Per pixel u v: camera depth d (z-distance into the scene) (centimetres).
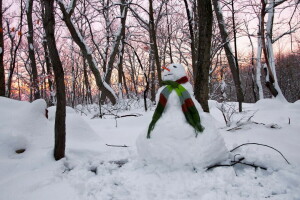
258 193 273
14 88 2145
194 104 342
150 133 335
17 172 339
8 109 438
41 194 287
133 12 1007
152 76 1912
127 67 2211
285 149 395
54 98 1210
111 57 1141
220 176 302
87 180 321
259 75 1199
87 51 951
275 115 727
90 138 481
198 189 283
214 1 980
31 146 402
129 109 913
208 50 499
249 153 376
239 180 300
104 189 296
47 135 433
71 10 880
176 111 336
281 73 2397
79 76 2658
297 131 489
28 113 434
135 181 308
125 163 365
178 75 361
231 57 1014
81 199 279
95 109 984
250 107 923
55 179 321
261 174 316
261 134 472
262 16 716
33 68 1190
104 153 413
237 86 853
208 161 317
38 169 346
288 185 287
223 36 1004
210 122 338
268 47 956
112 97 1028
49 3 350
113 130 578
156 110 343
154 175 318
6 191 289
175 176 309
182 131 318
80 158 390
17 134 392
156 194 281
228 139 450
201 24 498
